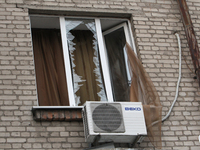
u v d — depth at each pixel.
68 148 5.72
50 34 6.94
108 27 7.29
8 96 5.90
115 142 5.79
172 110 6.38
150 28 7.05
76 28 6.96
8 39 6.35
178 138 6.14
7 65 6.14
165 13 7.29
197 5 7.51
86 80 6.56
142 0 7.29
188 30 6.89
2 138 5.55
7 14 6.56
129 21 7.18
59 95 6.39
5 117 5.73
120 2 7.16
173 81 6.65
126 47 6.64
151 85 6.24
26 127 5.71
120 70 6.88
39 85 6.43
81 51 6.79
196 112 6.43
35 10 6.74
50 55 6.72
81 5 6.94
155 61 6.76
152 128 5.88
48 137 5.72
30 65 6.21
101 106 5.69
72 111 5.93
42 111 5.82
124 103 5.80
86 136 5.61
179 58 6.84
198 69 6.59
